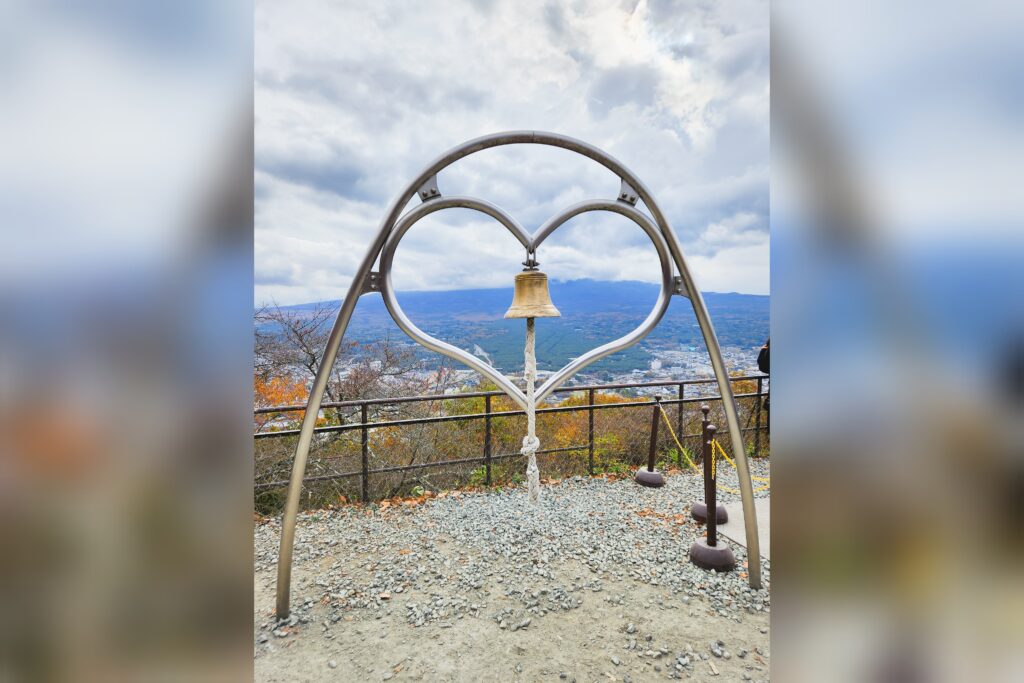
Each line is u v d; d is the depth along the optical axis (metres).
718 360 2.90
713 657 2.34
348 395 5.26
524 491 4.83
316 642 2.49
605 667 2.28
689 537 3.67
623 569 3.19
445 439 5.41
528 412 2.73
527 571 3.19
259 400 4.84
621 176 2.79
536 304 2.71
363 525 4.04
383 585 3.05
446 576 3.14
